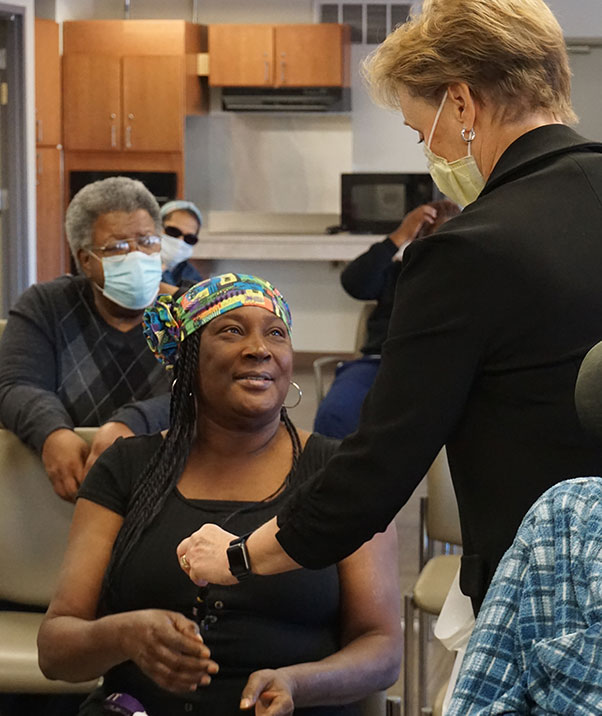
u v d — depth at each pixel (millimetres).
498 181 1527
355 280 5152
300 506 1517
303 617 1901
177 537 1915
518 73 1519
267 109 9883
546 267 1425
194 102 9859
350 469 1472
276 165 10492
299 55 9664
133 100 9484
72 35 9562
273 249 9727
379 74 1641
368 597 1947
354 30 10102
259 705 1724
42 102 9297
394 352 1467
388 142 10312
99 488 2016
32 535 2635
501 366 1444
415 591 2947
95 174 9586
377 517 1472
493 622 1227
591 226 1463
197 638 1748
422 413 1439
